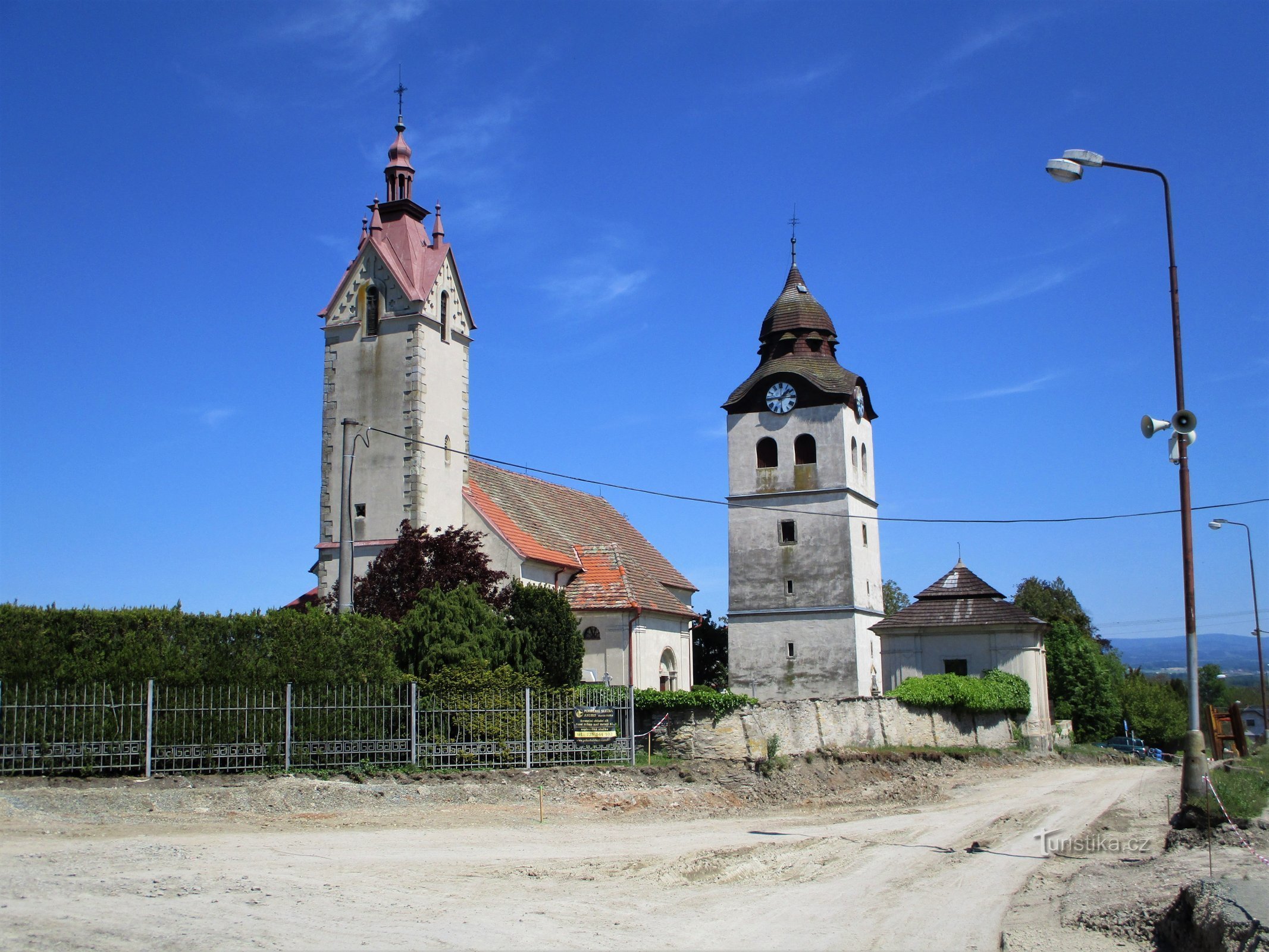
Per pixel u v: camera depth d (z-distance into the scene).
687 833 24.14
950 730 48.06
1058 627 72.81
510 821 24.78
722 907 16.16
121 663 25.58
